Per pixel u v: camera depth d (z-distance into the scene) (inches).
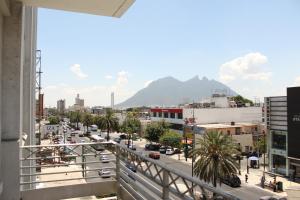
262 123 2224.4
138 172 200.7
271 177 1353.3
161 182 161.0
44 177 604.1
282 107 1382.9
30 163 355.6
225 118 2345.0
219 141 846.5
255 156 1747.0
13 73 198.1
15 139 197.9
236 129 2028.8
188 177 131.2
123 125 2910.9
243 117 2421.3
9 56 197.8
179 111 2346.2
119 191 251.1
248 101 3570.4
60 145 252.1
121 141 2755.9
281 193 1077.8
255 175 1405.0
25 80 391.9
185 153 1768.0
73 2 198.7
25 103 389.1
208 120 2294.5
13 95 197.6
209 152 844.6
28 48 395.2
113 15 225.5
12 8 198.5
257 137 2069.4
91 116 3996.1
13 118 197.6
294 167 1302.9
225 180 1190.3
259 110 2477.9
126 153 234.8
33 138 492.4
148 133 2284.7
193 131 1862.7
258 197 1012.5
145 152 2091.5
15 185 197.5
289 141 1307.8
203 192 122.3
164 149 2069.4
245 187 1170.6
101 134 3385.8
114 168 263.1
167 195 155.4
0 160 189.5
